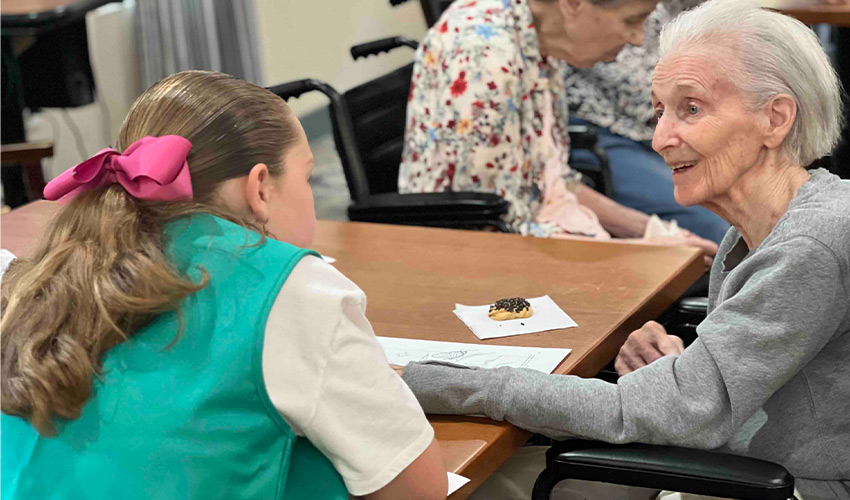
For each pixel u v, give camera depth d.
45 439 1.11
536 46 2.69
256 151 1.23
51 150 3.09
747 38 1.49
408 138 2.77
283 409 1.12
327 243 2.31
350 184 2.81
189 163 1.19
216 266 1.14
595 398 1.47
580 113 3.73
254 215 1.23
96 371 1.10
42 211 2.53
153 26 5.61
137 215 1.16
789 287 1.40
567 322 1.81
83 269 1.11
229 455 1.10
